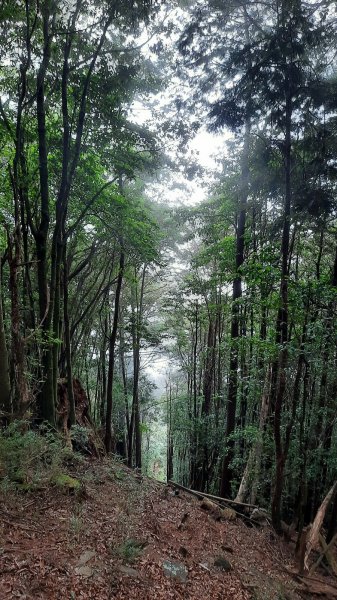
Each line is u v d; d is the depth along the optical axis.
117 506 5.80
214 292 14.39
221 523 7.32
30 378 6.69
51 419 7.33
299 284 6.51
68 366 8.55
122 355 17.16
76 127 8.65
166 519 6.27
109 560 4.25
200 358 16.34
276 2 6.47
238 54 6.63
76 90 8.26
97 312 14.75
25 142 8.56
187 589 4.39
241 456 11.06
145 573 4.33
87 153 9.41
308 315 6.62
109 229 10.38
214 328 15.35
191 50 7.44
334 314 6.38
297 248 8.84
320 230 7.86
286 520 9.62
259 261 7.56
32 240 9.35
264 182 8.20
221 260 12.74
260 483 9.35
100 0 7.27
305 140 6.99
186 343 17.67
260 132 8.31
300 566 6.27
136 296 16.77
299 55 6.28
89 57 8.03
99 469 7.34
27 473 5.25
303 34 6.14
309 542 6.20
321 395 7.23
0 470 4.99
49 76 8.03
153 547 5.01
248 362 9.99
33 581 3.48
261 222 10.91
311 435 7.32
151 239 11.39
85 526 4.75
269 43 6.34
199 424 14.23
